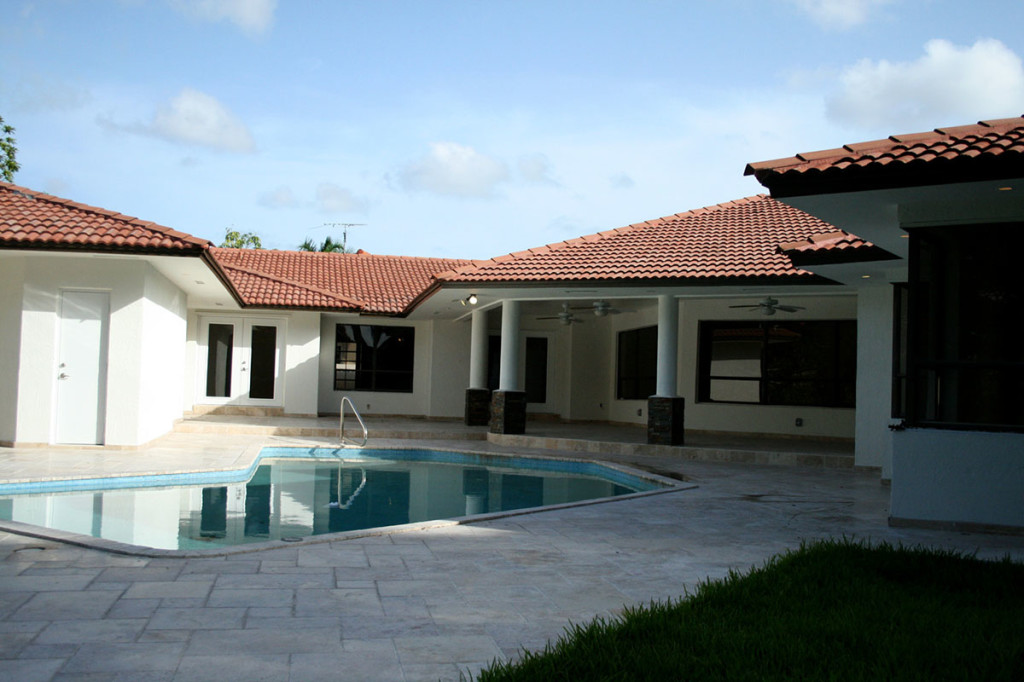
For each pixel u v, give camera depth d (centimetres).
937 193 753
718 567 612
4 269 1323
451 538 711
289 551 642
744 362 1834
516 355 1706
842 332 1730
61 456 1223
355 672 377
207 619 456
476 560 623
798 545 706
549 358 2328
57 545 640
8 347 1312
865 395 1325
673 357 1553
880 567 579
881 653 388
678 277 1385
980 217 776
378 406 2275
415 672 378
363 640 425
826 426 1730
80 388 1321
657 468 1317
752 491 1074
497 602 504
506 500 1104
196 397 2103
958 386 805
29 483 1008
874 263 1085
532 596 520
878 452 1312
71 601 484
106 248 1220
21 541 654
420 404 2294
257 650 405
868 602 484
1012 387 786
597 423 2239
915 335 807
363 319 2245
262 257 2512
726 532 767
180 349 1753
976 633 424
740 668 366
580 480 1332
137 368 1323
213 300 1914
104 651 398
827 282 1320
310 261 2533
